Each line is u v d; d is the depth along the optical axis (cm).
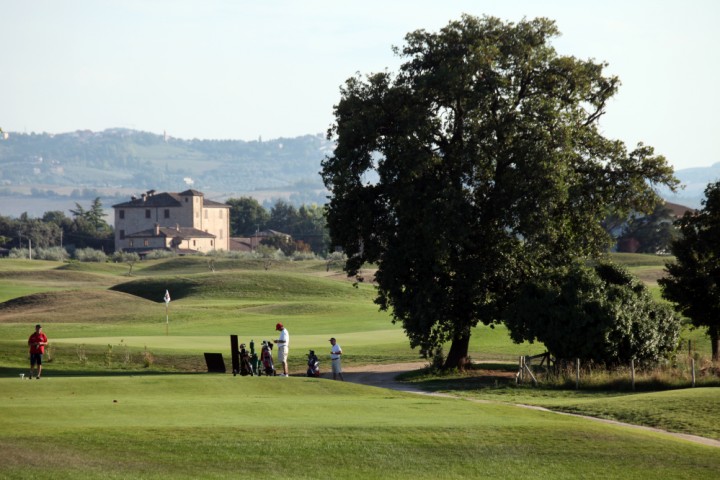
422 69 18538
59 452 6931
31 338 14450
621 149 18700
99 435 7506
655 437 8681
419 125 17338
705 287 19012
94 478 6412
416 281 18400
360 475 7025
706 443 9238
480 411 10019
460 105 17888
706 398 11744
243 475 6800
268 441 7656
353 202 18775
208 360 16538
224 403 9738
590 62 18512
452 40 18150
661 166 18525
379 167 18138
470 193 18012
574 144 18225
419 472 7194
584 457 7781
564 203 18062
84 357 18900
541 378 16188
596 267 18750
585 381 15238
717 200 19225
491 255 17900
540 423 8969
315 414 9188
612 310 16100
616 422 10656
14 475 6316
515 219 17238
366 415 9269
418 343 18262
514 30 18150
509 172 17425
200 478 6650
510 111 17712
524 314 16938
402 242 18238
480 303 18150
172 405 9412
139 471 6675
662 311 17138
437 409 10044
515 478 7188
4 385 11019
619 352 16438
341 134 18438
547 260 18500
